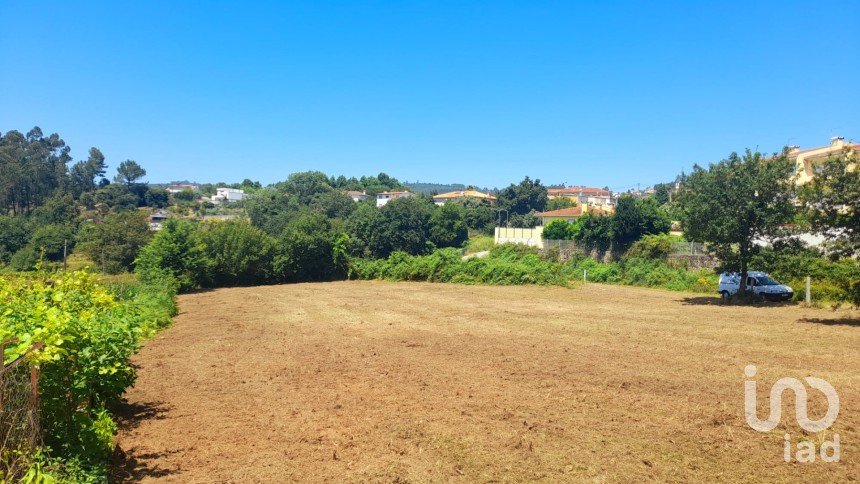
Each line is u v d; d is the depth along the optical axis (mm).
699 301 29062
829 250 20188
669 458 7355
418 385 11656
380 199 162125
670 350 15000
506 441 8117
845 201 19375
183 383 12383
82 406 8055
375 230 78125
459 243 82812
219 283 46906
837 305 21703
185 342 18172
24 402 5820
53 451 6625
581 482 6656
